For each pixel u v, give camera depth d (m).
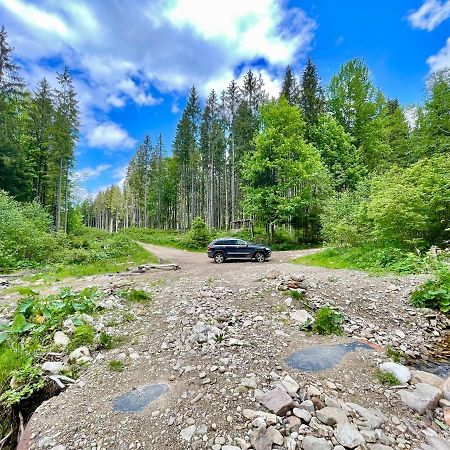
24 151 32.28
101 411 3.47
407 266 10.17
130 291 8.34
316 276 9.77
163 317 6.56
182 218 55.50
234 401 3.46
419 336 6.00
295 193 28.47
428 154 25.72
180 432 3.03
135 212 73.50
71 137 35.16
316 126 32.53
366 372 4.39
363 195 17.19
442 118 25.98
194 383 3.90
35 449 2.99
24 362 4.75
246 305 7.12
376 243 13.98
